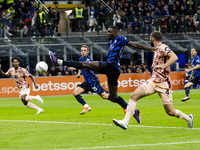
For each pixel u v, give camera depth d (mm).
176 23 49938
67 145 12156
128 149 11352
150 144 11992
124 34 48438
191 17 50531
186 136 13188
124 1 53188
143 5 53625
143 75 41719
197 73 26719
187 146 11594
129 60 49344
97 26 47469
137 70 45688
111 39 15820
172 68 49281
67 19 46312
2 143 12734
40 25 44844
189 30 50531
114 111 21797
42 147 11953
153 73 13719
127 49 46344
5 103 30641
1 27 43375
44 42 45000
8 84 37688
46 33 45156
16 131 15102
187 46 49688
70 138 13344
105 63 15414
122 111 21672
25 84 21594
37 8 49594
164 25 49531
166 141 12414
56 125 16469
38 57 43781
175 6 54781
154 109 22156
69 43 45250
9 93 37688
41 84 38500
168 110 13922
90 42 46094
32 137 13711
